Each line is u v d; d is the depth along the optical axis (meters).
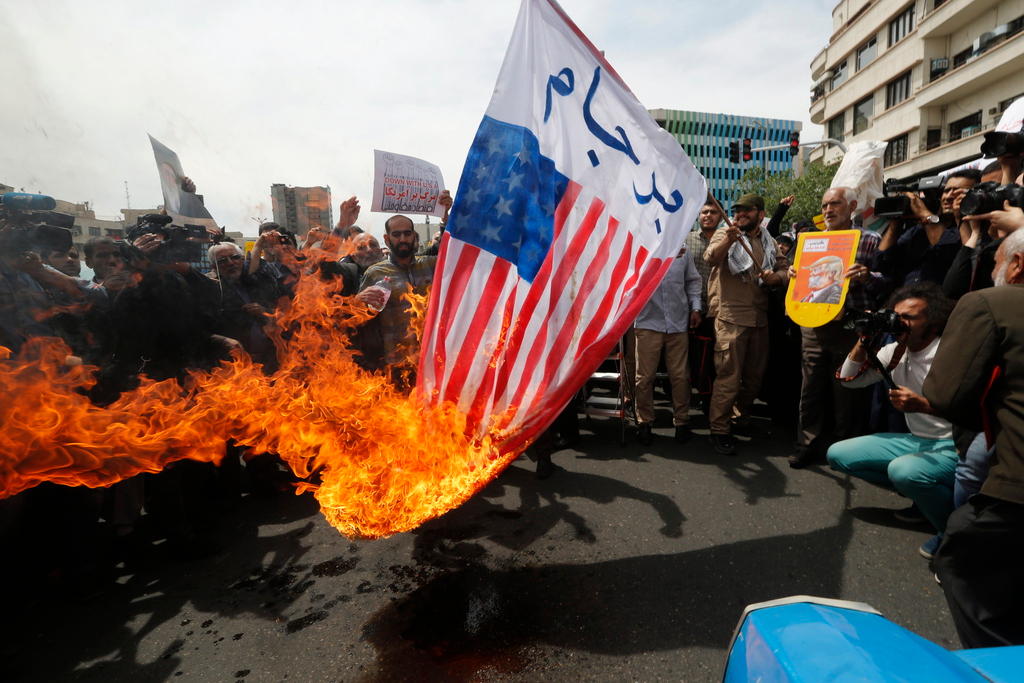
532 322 2.79
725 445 4.24
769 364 5.28
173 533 3.06
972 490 2.23
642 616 2.41
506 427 2.70
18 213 2.75
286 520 3.51
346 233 4.66
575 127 2.91
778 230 5.92
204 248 3.45
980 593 1.78
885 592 2.51
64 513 2.66
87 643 2.41
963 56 24.73
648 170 2.97
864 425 4.17
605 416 4.55
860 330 2.41
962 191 3.33
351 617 2.51
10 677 2.21
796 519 3.19
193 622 2.53
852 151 4.81
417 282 3.96
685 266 4.74
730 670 1.01
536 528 3.23
